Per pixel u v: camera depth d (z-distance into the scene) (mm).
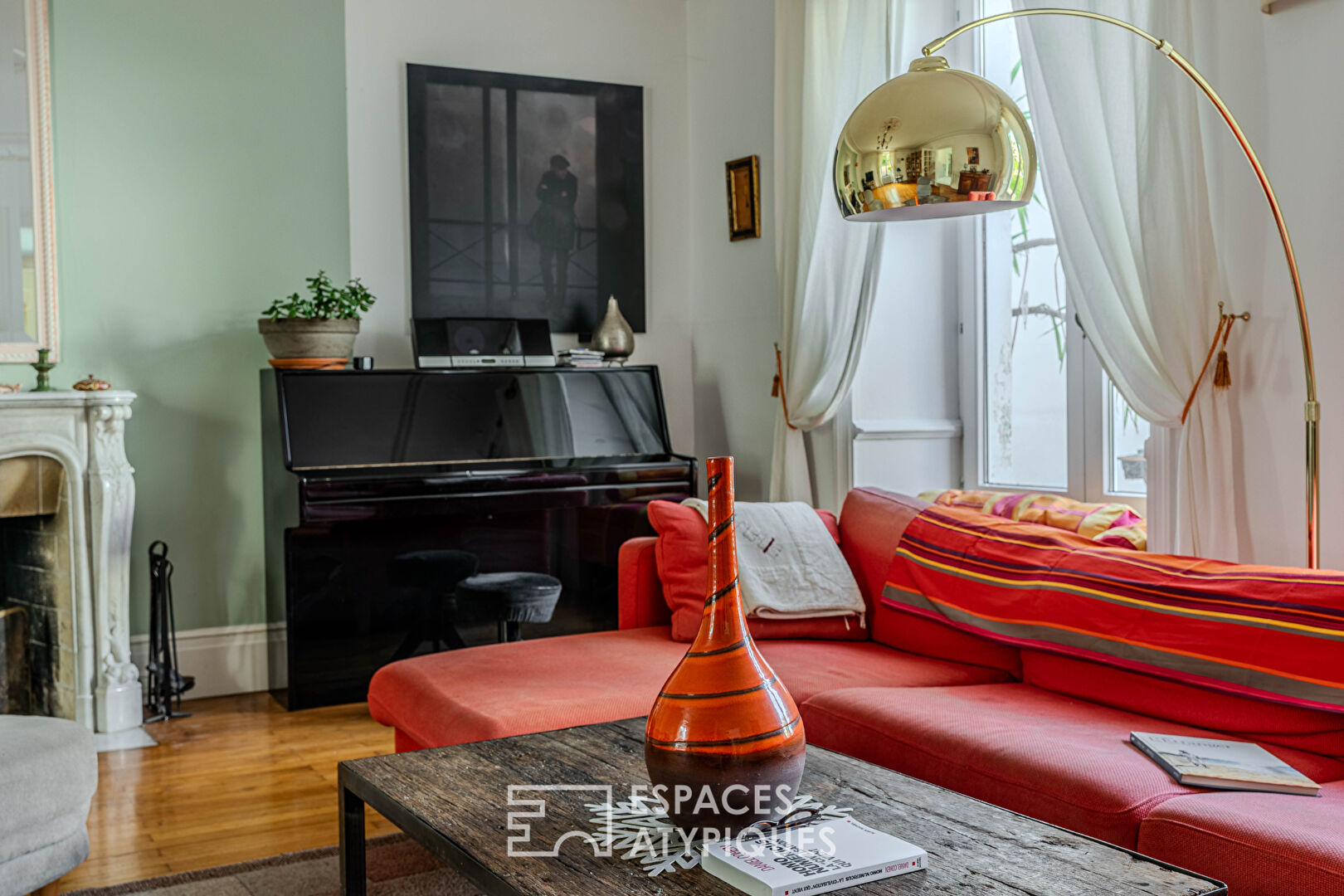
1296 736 2086
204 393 4355
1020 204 2041
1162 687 2307
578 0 5012
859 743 2330
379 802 1764
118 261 4195
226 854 2740
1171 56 2314
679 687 1496
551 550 4414
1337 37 2510
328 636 4078
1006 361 4016
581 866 1445
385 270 4668
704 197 5164
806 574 3135
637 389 4812
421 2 4699
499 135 4840
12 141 3988
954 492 3559
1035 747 2043
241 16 4375
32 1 4000
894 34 3830
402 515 4070
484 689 2574
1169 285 2719
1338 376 2521
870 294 3938
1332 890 1498
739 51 4898
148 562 4273
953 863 1422
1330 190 2533
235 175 4387
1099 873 1386
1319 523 2568
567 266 5000
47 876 2129
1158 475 2875
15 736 2182
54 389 3975
